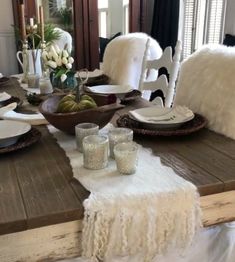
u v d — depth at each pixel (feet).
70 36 10.99
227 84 4.52
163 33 11.76
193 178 3.05
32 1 10.46
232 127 4.22
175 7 11.51
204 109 4.77
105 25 11.30
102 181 2.98
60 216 2.58
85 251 2.75
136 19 11.62
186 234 2.92
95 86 6.75
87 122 3.95
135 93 6.22
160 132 4.07
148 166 3.28
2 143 3.71
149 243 2.80
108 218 2.68
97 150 3.18
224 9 10.26
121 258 2.99
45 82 6.34
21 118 4.71
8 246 2.61
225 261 3.72
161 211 2.79
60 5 10.73
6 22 10.82
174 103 5.59
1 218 2.49
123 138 3.48
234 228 3.66
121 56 8.03
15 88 7.32
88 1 10.93
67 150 3.76
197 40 11.53
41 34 7.57
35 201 2.70
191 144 3.92
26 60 7.71
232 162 3.41
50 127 4.58
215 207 3.14
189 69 5.30
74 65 11.24
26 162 3.46
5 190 2.89
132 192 2.78
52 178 3.09
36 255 2.70
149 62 6.95
